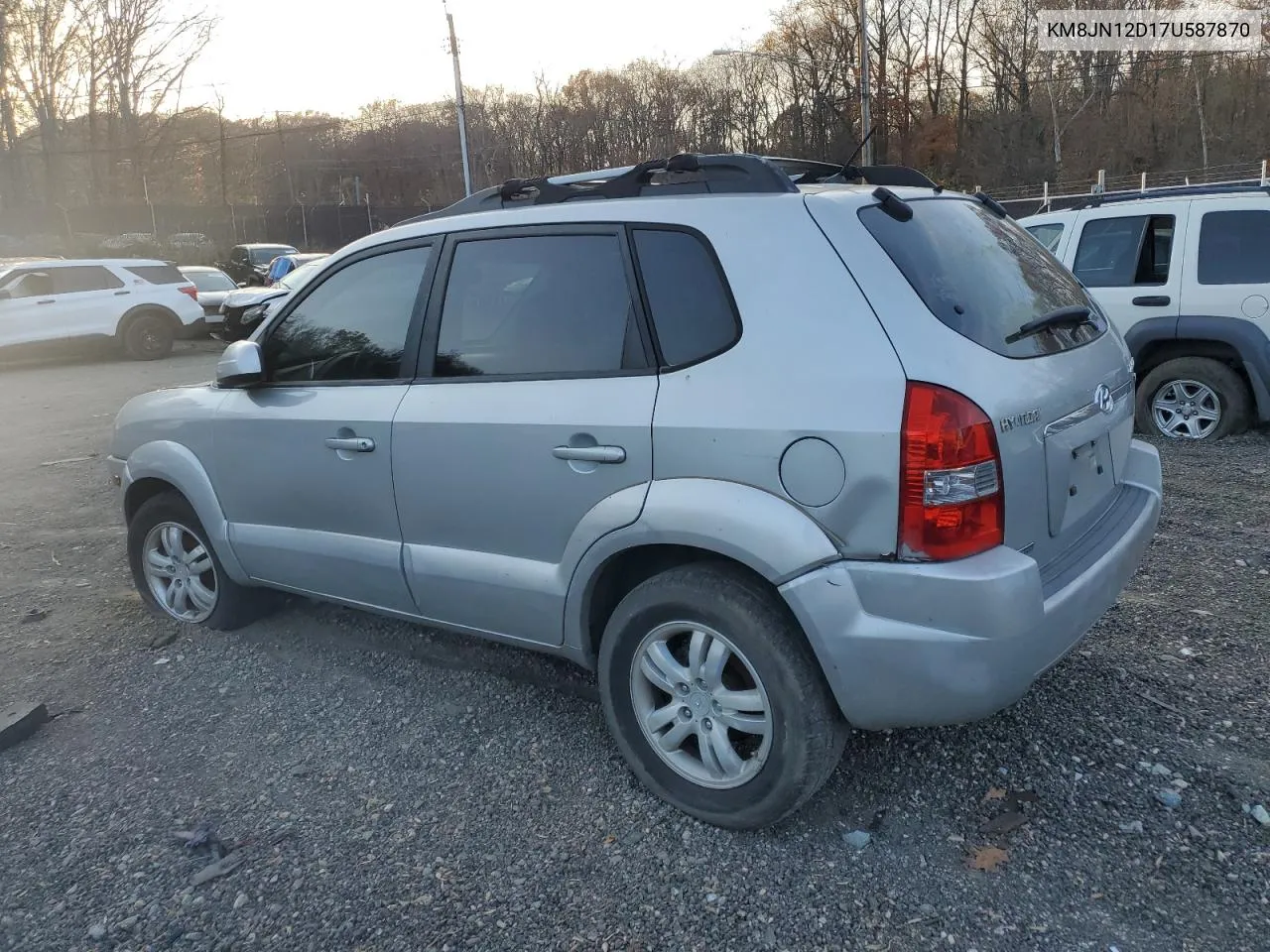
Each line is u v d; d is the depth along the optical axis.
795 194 2.88
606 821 3.04
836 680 2.64
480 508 3.31
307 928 2.64
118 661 4.36
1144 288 7.45
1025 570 2.55
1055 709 3.53
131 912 2.73
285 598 4.89
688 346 2.88
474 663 4.17
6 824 3.17
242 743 3.61
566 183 3.58
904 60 53.75
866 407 2.55
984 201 3.66
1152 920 2.52
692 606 2.85
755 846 2.89
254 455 4.02
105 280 16.86
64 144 48.72
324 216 47.34
